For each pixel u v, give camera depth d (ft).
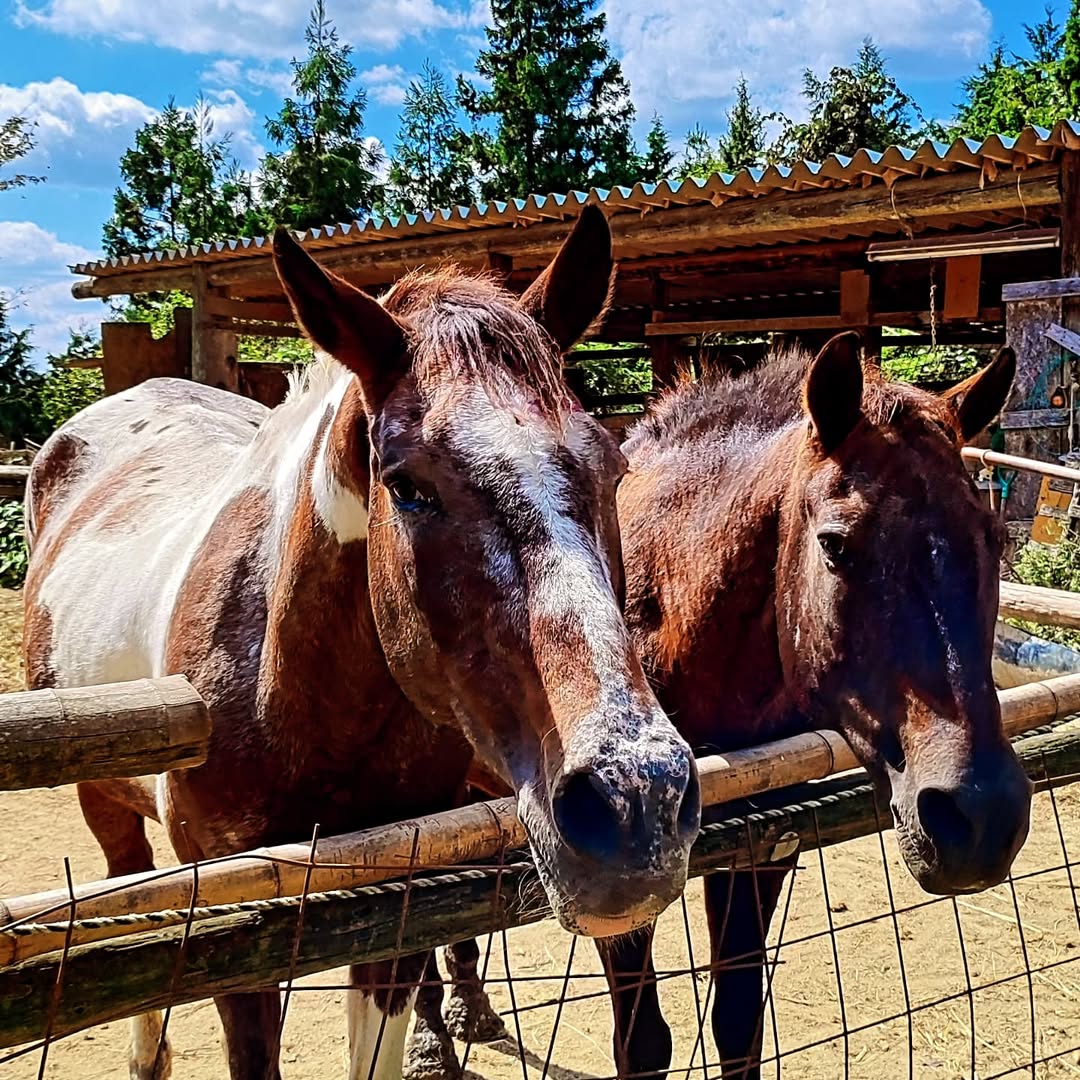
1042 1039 10.10
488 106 98.07
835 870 13.66
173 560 8.36
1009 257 30.63
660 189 24.54
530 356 5.31
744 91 101.65
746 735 8.12
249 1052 6.31
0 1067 9.68
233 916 4.30
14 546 32.89
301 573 6.34
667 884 4.16
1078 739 7.43
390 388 5.51
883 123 84.89
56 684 9.45
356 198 98.12
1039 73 79.56
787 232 27.50
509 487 4.81
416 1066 9.45
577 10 95.91
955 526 6.44
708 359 10.57
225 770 6.77
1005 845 5.87
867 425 6.98
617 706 4.37
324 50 96.58
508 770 4.94
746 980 7.70
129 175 118.11
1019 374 21.85
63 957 3.76
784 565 7.51
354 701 6.41
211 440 10.73
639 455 9.89
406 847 4.76
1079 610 10.94
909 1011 6.51
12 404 67.05
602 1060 9.93
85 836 14.99
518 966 11.68
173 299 70.49
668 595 8.60
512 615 4.75
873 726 6.56
